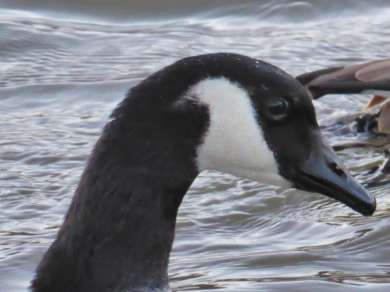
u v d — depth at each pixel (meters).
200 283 10.63
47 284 8.84
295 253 11.42
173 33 18.36
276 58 17.11
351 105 15.69
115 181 8.59
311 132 8.80
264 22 18.88
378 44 17.72
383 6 19.30
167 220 8.75
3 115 15.29
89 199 8.67
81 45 17.81
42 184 13.23
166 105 8.52
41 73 16.73
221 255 11.48
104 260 8.70
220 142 8.60
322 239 11.89
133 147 8.56
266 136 8.66
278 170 8.79
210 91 8.53
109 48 17.72
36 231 12.09
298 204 12.87
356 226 12.12
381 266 11.08
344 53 17.39
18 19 18.69
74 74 16.69
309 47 17.59
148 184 8.59
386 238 11.71
